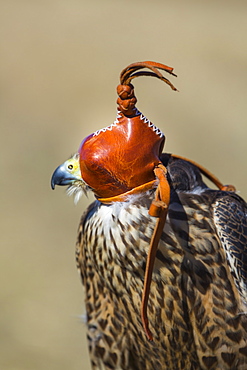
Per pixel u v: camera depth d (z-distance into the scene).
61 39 34.22
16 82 27.52
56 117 23.89
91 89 26.89
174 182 6.09
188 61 30.19
